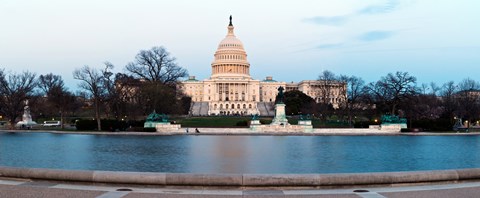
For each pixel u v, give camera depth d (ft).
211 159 122.72
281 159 123.75
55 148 155.74
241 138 225.97
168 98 324.80
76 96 414.82
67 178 60.80
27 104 336.49
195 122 379.96
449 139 222.69
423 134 264.31
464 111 374.02
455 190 57.11
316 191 56.95
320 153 141.69
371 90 370.94
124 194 53.83
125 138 219.20
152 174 59.21
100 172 60.29
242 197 52.75
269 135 257.34
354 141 204.74
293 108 542.98
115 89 313.32
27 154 134.00
